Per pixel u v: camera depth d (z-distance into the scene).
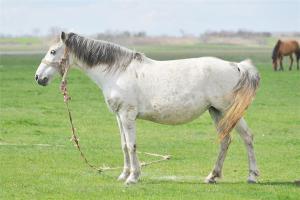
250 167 13.62
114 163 16.14
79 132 21.19
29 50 156.12
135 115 13.38
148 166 15.73
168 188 12.95
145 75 13.34
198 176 14.54
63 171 14.84
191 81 13.25
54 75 13.81
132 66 13.42
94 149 18.03
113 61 13.45
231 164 16.05
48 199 12.03
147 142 19.45
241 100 13.27
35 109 27.06
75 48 13.56
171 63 13.50
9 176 14.15
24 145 18.47
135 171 13.39
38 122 23.12
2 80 44.19
